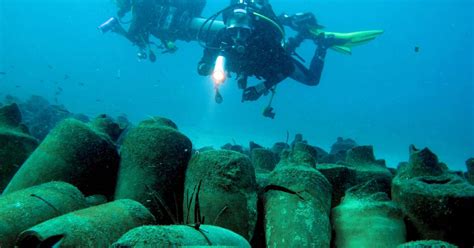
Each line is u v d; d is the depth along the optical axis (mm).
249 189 2697
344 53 8516
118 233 2152
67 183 2738
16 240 1968
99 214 2201
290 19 8320
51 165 2975
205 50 6164
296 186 2738
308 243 2363
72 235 1929
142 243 1440
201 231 1739
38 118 7441
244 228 2545
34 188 2545
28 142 3758
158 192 2939
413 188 2785
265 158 4262
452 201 2580
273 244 2455
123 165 3107
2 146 3570
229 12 6184
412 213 2781
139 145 3051
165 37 7652
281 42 6121
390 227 2562
